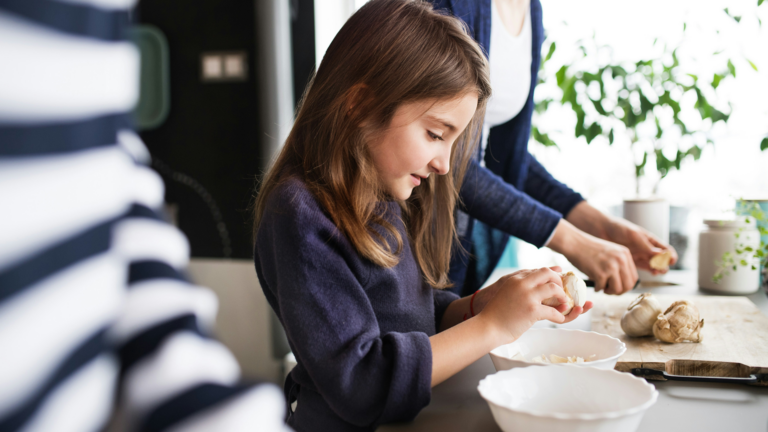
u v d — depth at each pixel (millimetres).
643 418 638
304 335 702
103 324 222
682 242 1631
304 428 804
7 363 179
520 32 1437
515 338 773
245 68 1921
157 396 231
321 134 864
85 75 222
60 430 196
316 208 787
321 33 1988
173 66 1976
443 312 1046
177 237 293
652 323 902
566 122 2092
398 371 671
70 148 211
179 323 253
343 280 741
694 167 2010
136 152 285
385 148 838
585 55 1901
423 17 887
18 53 191
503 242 1522
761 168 1945
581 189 2145
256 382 256
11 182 186
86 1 224
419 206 1045
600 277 1135
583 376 638
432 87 806
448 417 676
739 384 745
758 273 1304
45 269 195
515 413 537
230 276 1993
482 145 1448
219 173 1985
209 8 1925
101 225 225
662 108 1808
